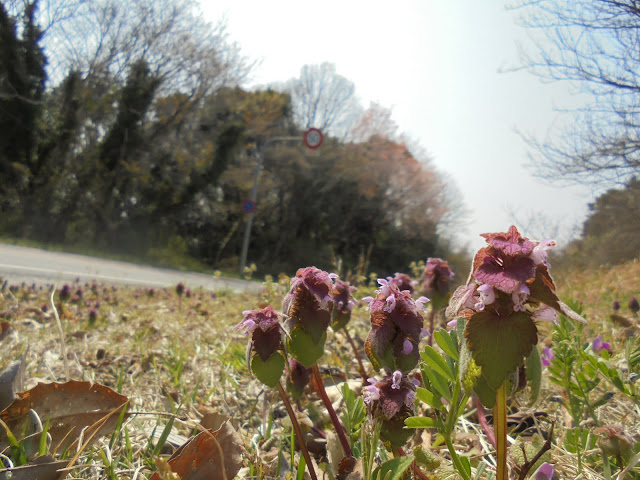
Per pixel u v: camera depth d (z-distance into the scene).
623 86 12.53
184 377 3.28
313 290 1.46
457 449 2.10
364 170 42.34
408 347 1.54
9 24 26.58
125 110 30.95
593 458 1.85
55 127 29.55
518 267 1.00
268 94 37.88
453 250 46.50
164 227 33.88
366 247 43.06
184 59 31.98
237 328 1.52
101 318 5.54
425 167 44.91
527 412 2.44
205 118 34.94
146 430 2.24
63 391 1.78
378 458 1.94
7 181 28.64
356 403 1.79
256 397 2.82
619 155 12.92
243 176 36.69
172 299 8.94
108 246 30.77
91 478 1.75
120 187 32.12
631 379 2.53
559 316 2.40
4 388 1.73
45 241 27.97
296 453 2.06
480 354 1.02
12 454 1.55
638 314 4.20
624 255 13.16
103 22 29.31
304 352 1.45
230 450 1.54
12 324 4.75
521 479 1.35
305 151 42.16
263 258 39.78
